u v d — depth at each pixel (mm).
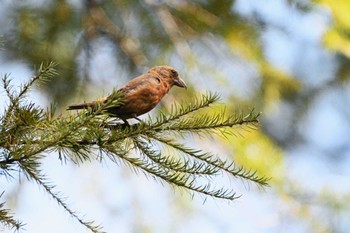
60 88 13523
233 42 13773
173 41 13688
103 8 14281
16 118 5391
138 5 14180
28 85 5566
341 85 16016
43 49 13586
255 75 13680
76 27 13961
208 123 5676
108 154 5539
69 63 13734
